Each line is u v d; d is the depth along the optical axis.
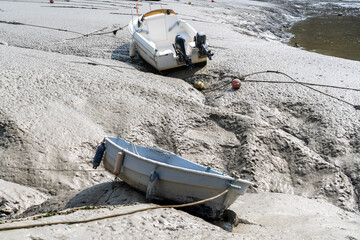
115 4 25.80
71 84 11.60
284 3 35.59
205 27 20.52
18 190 7.88
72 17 20.77
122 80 12.30
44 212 7.31
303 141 10.12
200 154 9.50
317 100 11.38
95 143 9.32
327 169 8.97
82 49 15.87
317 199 8.29
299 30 25.72
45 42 16.55
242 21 25.12
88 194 7.77
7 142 8.85
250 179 8.77
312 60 14.93
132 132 9.82
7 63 12.70
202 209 6.88
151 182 6.93
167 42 15.44
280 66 14.06
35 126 9.30
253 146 9.48
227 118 10.60
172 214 6.44
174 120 10.43
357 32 24.52
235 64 14.29
